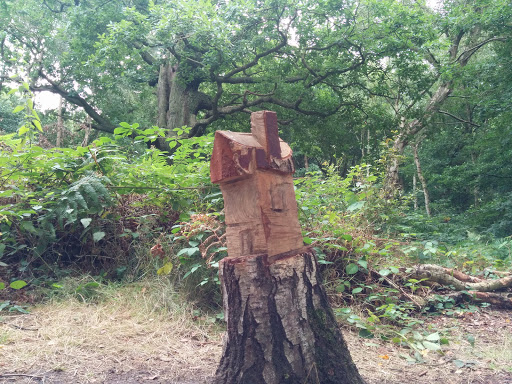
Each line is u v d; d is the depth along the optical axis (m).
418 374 2.74
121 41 11.86
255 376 2.01
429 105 15.27
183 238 3.99
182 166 5.26
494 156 14.11
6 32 14.53
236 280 2.09
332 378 2.09
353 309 4.00
